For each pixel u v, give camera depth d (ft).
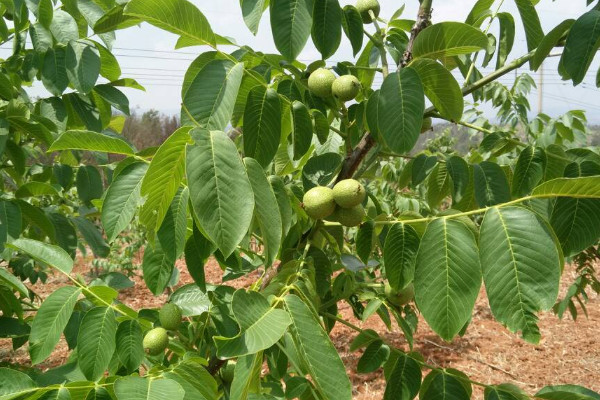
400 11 7.27
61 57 7.73
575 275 35.65
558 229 4.83
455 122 5.88
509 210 4.21
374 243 5.72
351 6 6.15
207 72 4.80
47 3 7.26
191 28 4.86
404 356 6.26
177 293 6.75
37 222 8.03
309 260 5.31
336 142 7.55
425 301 4.25
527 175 5.94
